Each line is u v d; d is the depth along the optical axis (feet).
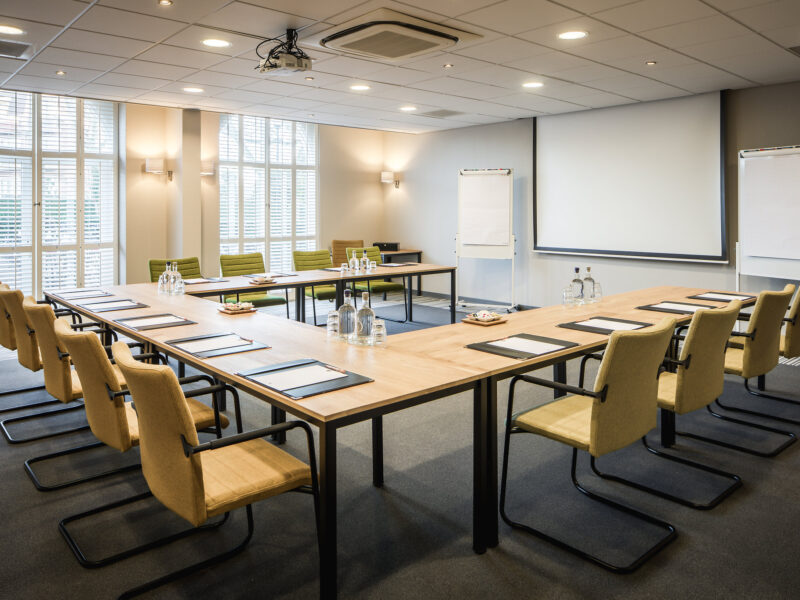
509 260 27.30
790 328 11.99
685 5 11.61
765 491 9.32
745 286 20.10
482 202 26.43
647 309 12.48
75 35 13.43
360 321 9.19
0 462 10.41
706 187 20.53
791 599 6.60
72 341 7.38
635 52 15.01
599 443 7.27
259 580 6.98
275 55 13.12
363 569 7.20
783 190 18.35
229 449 7.22
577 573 7.14
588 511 8.66
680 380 8.75
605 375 7.11
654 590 6.79
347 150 32.78
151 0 11.26
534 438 11.61
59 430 11.94
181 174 25.21
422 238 31.86
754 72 17.29
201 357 8.30
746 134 19.65
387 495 9.16
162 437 5.97
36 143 24.27
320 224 32.17
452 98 21.09
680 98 20.86
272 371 7.55
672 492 9.27
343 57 15.39
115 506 8.75
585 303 13.35
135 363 6.04
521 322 11.08
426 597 6.66
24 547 7.67
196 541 7.84
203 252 27.94
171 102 21.97
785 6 11.71
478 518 7.48
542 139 25.20
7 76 17.54
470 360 8.15
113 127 26.13
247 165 29.45
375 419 9.29
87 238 25.86
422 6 11.65
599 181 23.44
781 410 13.06
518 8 11.75
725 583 6.92
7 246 23.89
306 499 9.09
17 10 11.78
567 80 18.24
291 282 17.70
